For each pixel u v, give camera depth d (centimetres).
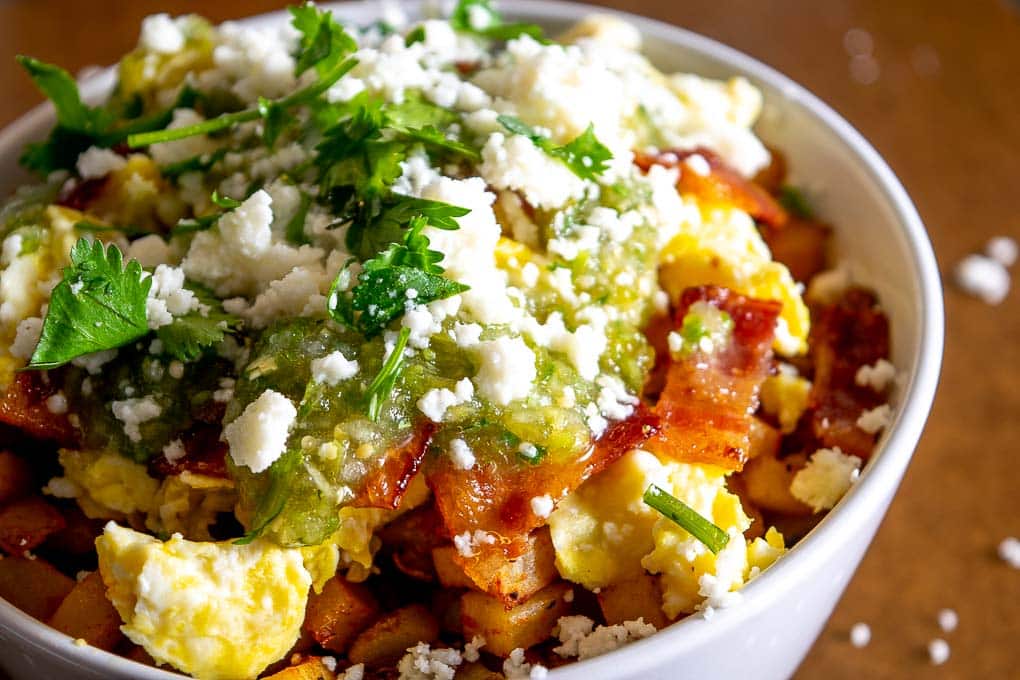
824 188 31
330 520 23
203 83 29
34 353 24
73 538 26
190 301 25
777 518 27
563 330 25
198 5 44
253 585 24
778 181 32
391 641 25
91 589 24
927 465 33
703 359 26
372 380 24
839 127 31
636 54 33
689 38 33
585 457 24
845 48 43
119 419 25
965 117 41
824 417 27
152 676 22
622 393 25
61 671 23
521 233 26
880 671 30
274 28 32
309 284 25
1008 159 40
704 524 24
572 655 24
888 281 29
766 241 31
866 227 30
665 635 23
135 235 27
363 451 23
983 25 45
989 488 33
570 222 26
